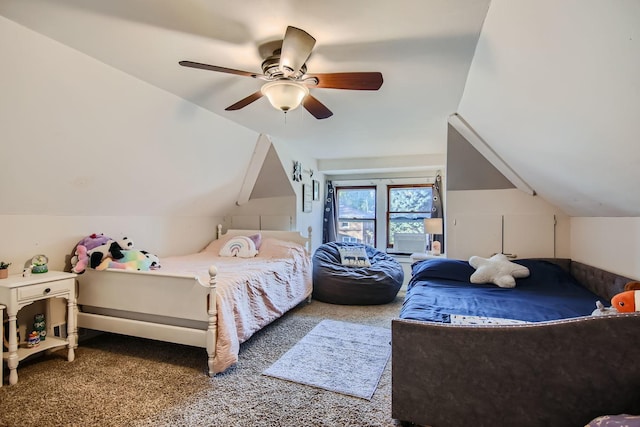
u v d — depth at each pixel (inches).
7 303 82.7
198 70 83.5
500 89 76.0
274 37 68.1
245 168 163.8
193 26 64.2
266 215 187.9
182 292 90.5
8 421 67.7
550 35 48.0
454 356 61.3
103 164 102.4
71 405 73.5
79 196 106.2
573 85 52.8
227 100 105.0
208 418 69.3
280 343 111.1
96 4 57.6
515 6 50.0
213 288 87.1
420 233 218.7
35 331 95.4
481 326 59.7
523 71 62.1
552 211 135.0
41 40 67.9
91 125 89.6
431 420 63.4
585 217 119.2
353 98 103.0
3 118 73.6
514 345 57.6
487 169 136.0
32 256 99.6
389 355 101.7
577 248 126.8
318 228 217.5
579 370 54.1
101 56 76.2
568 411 54.8
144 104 96.0
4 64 67.0
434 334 62.5
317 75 70.1
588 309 87.4
